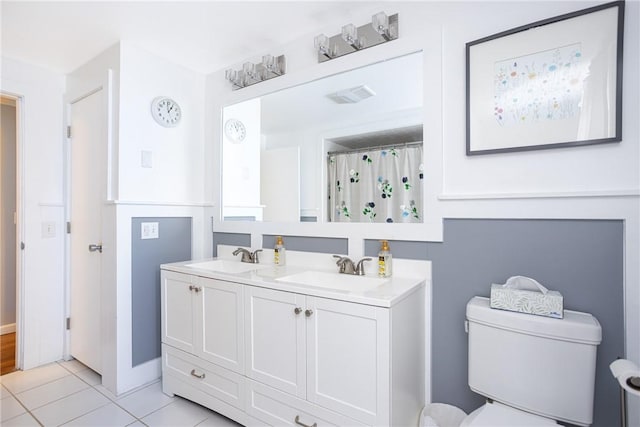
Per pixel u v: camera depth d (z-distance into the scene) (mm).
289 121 2078
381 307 1228
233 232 2357
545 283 1332
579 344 1107
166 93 2262
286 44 2064
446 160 1543
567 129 1271
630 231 1175
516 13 1378
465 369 1505
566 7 1281
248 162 2289
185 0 1631
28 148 2314
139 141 2107
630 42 1178
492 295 1271
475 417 1116
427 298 1593
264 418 1550
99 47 2090
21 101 2289
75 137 2439
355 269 1731
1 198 3049
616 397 1198
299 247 2035
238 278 1637
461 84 1503
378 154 1753
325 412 1367
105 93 2070
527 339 1183
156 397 1969
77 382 2137
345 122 1864
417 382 1511
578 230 1271
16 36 1949
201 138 2502
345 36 1679
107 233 2066
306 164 2014
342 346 1321
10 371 2287
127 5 1657
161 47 2109
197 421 1732
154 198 2191
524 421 1094
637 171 1169
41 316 2383
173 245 2312
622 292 1195
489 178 1443
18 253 2332
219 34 1957
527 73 1346
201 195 2500
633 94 1173
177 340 1937
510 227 1402
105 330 2070
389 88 1712
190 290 1861
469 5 1480
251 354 1591
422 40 1589
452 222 1534
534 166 1350
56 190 2455
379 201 1749
